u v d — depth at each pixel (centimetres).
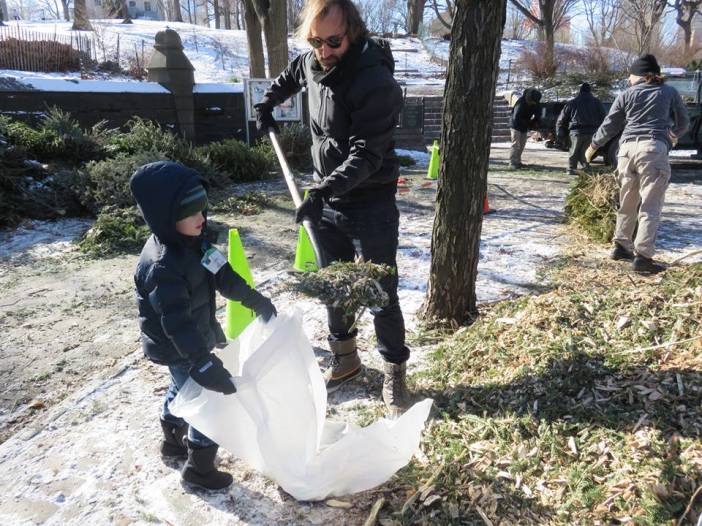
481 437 256
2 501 235
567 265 533
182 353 203
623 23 3766
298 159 1221
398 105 257
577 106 1075
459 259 383
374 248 288
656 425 236
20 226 702
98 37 2494
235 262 405
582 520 203
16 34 2400
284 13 1306
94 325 422
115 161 788
